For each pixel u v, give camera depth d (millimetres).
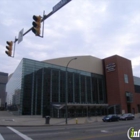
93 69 62125
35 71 44156
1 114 43844
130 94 61125
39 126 21781
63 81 49781
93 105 47844
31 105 40688
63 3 7621
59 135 12406
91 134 13086
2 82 93312
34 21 8742
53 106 41094
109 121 32000
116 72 60719
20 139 10609
